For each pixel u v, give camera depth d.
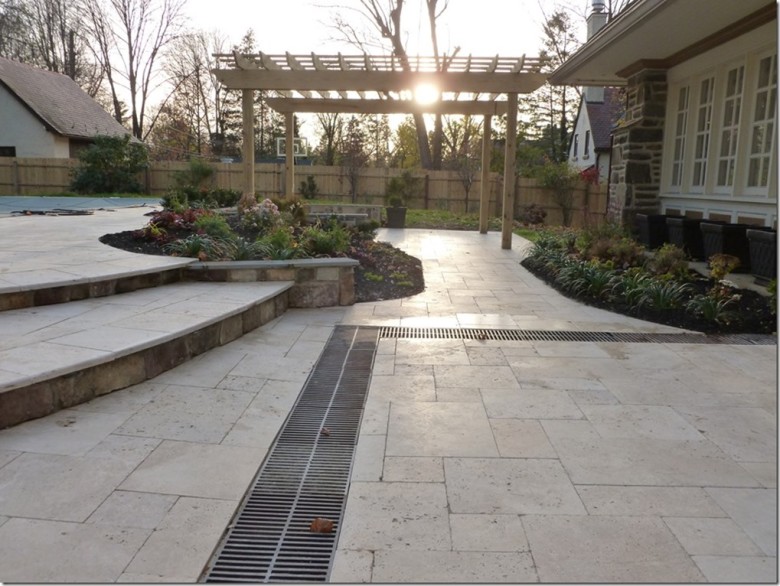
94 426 2.97
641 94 9.27
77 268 5.09
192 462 2.66
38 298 4.45
